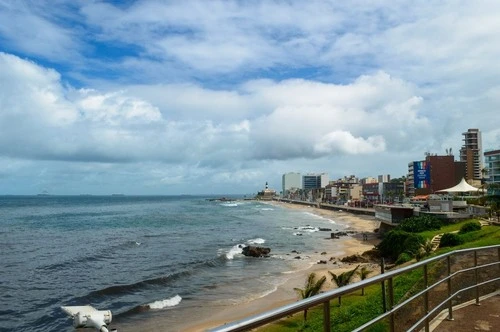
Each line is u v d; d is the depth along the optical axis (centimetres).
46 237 7425
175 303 3030
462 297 838
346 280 2770
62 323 2581
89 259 5019
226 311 2819
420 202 9031
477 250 856
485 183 11669
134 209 17562
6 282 3759
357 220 12438
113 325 2516
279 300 3078
